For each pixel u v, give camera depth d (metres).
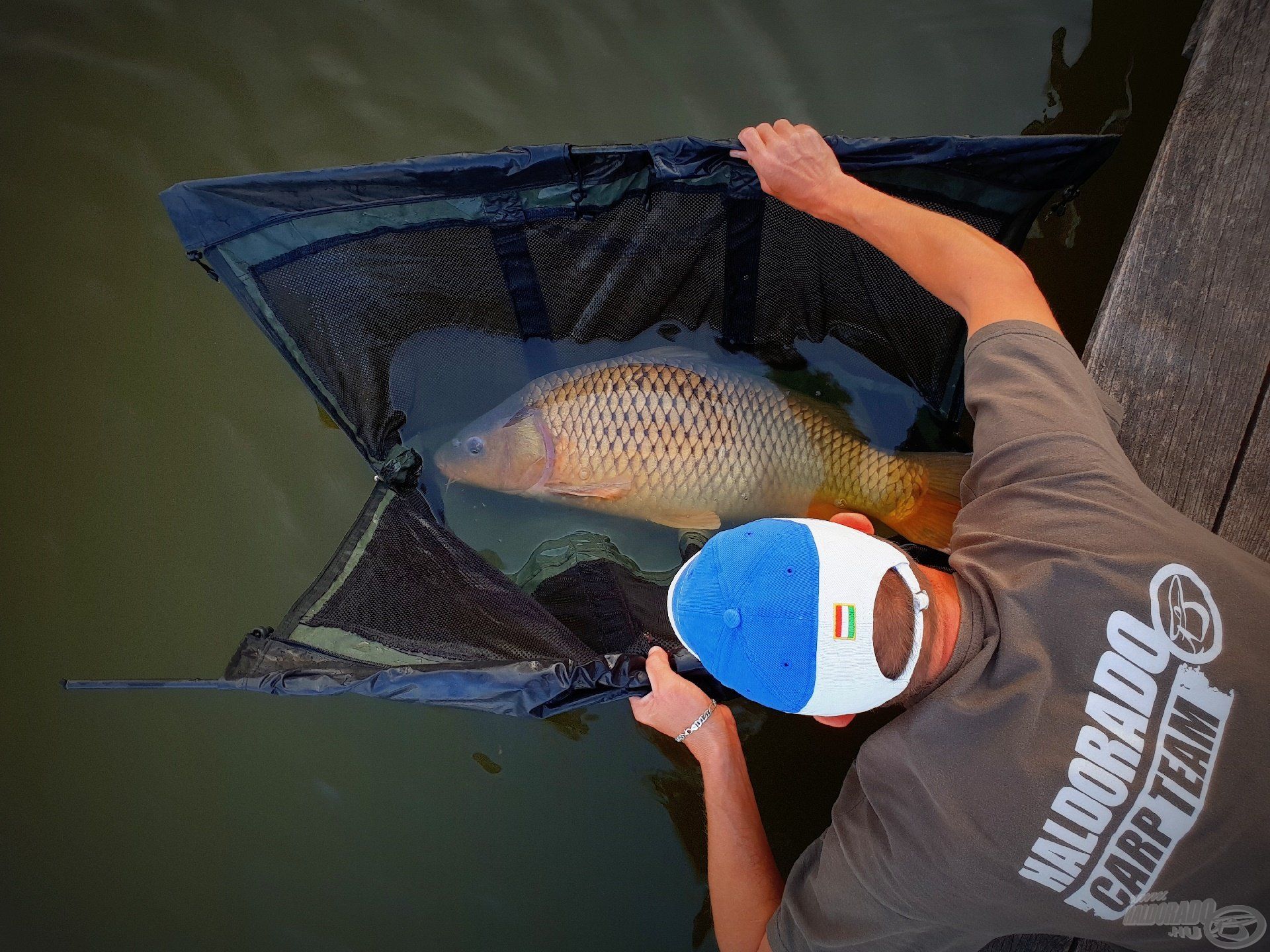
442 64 1.97
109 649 1.76
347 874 1.70
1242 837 0.91
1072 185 1.36
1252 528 1.42
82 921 1.68
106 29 1.96
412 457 1.58
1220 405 1.44
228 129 1.94
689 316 1.55
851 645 0.97
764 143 1.27
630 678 1.29
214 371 1.85
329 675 1.29
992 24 1.94
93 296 1.88
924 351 1.53
